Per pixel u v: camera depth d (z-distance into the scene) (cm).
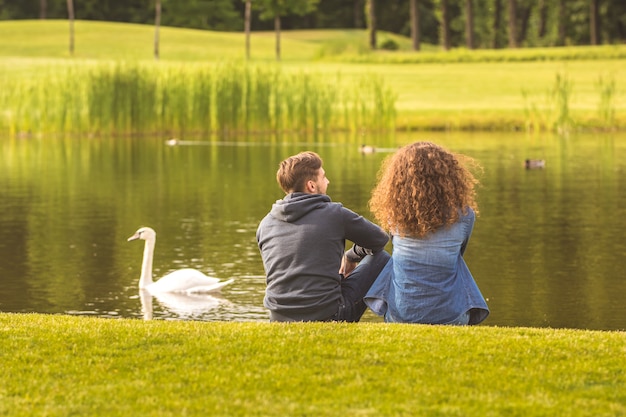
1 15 11581
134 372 770
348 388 724
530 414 676
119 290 1638
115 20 11750
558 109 4759
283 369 764
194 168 3384
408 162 875
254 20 12306
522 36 11044
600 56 7369
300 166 916
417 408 684
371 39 9475
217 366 777
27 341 845
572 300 1527
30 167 3428
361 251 932
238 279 1711
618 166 3241
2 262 1858
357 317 920
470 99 5406
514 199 2573
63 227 2227
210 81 4781
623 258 1822
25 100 4919
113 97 4706
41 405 705
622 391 723
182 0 11588
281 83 4956
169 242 2045
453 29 11831
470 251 1912
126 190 2838
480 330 858
